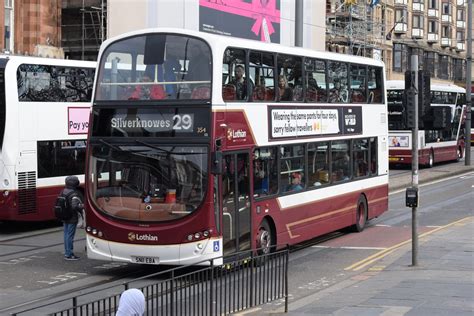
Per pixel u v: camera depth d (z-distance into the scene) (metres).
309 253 19.09
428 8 96.75
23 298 13.60
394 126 44.91
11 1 36.41
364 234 22.36
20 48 36.78
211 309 10.77
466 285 13.67
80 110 23.81
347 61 21.38
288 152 18.00
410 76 15.64
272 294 12.46
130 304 6.88
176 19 40.50
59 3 39.41
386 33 79.56
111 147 15.38
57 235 21.92
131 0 40.50
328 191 20.12
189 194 14.72
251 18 47.44
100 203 15.38
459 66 108.38
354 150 21.91
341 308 12.05
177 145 14.91
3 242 20.47
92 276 15.71
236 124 15.64
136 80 15.44
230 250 15.32
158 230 14.77
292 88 18.25
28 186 21.91
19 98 21.66
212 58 14.93
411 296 12.77
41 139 22.36
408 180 38.53
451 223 24.23
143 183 15.04
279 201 17.47
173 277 10.12
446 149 50.22
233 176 15.54
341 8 66.00
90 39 45.91
